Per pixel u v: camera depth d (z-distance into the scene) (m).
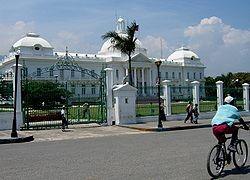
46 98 31.47
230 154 8.59
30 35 88.50
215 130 8.34
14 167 9.80
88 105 29.83
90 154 11.99
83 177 8.16
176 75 111.38
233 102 8.64
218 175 8.06
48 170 9.18
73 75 76.94
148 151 12.28
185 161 9.96
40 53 85.94
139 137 18.17
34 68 82.62
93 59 92.00
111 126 24.86
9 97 22.66
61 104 30.75
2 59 94.00
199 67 117.56
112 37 48.75
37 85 32.34
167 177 7.94
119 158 10.84
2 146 15.65
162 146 13.67
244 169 8.80
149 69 100.44
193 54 118.06
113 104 25.81
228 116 8.38
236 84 64.75
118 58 94.81
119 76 95.38
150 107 28.91
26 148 14.51
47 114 27.41
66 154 12.20
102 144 15.27
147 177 7.98
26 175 8.62
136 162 9.98
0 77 22.73
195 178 7.84
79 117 28.84
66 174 8.56
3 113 22.28
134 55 96.12
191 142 14.85
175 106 29.84
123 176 8.15
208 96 31.36
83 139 18.09
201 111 30.44
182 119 28.88
